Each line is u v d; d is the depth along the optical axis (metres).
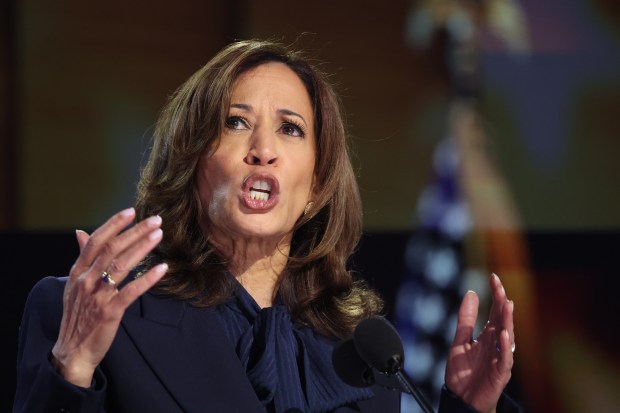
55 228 12.00
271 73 5.89
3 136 11.85
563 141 14.77
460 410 5.60
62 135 12.05
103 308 4.56
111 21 12.24
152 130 12.38
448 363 5.76
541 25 14.71
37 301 5.48
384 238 13.80
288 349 5.74
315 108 6.07
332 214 6.21
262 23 13.05
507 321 5.48
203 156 5.74
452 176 14.24
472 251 14.34
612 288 14.91
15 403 5.10
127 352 5.34
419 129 14.09
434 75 14.23
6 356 11.63
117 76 12.27
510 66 14.59
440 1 14.23
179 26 12.59
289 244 6.11
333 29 13.53
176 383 5.30
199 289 5.67
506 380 5.53
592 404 14.87
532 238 14.59
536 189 14.68
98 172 12.18
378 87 13.84
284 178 5.69
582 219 14.89
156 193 5.85
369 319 5.18
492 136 14.47
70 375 4.70
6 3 11.81
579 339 14.89
